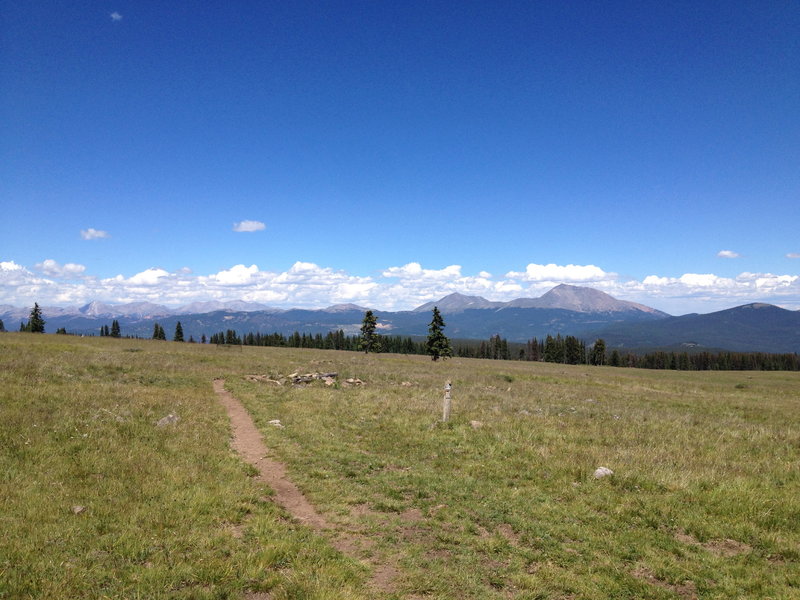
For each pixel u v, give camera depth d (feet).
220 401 67.82
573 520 27.20
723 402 97.55
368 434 48.93
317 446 43.09
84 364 86.28
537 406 70.13
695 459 39.01
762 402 100.89
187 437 41.93
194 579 18.80
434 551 23.24
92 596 17.12
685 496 30.07
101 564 19.38
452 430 50.37
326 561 21.31
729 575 21.02
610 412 67.36
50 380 65.62
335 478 34.50
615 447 43.24
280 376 101.55
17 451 32.78
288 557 21.45
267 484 32.42
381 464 38.34
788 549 22.95
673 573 21.09
